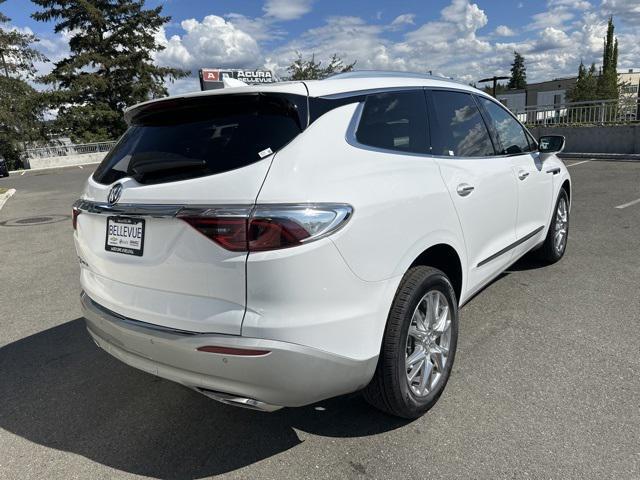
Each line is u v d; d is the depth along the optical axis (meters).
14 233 8.88
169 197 2.23
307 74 15.98
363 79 2.77
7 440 2.77
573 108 15.56
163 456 2.59
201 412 2.98
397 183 2.54
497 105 4.04
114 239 2.48
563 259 5.36
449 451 2.49
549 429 2.60
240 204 2.08
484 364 3.29
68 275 5.93
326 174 2.23
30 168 33.66
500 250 3.70
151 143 2.58
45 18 40.59
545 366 3.23
